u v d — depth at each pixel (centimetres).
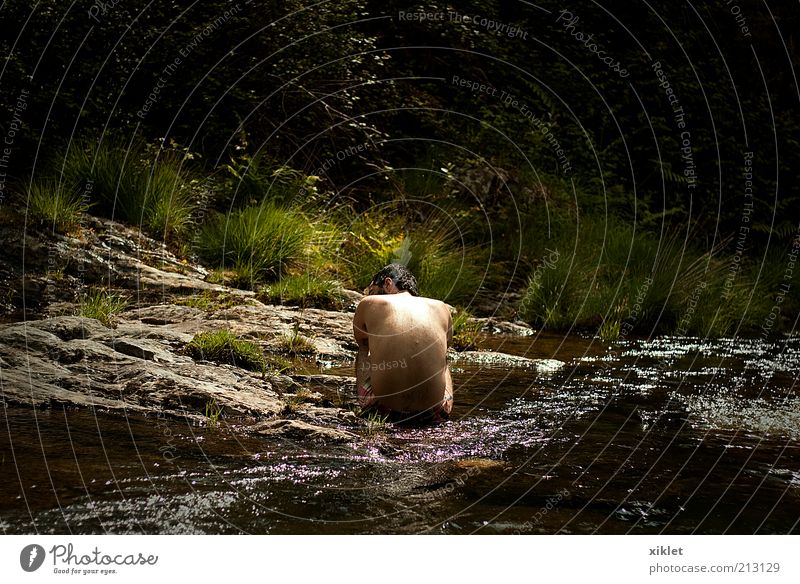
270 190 929
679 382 576
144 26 937
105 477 318
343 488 324
